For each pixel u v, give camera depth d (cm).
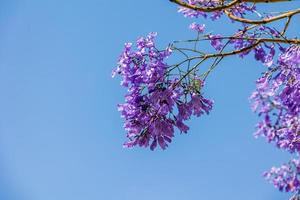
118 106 674
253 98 611
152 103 658
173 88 660
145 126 673
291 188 648
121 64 659
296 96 606
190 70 652
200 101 666
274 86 615
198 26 696
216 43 690
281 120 612
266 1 591
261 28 673
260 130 620
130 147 677
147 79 653
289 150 623
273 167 656
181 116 667
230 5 574
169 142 675
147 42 657
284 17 628
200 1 693
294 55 619
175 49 650
